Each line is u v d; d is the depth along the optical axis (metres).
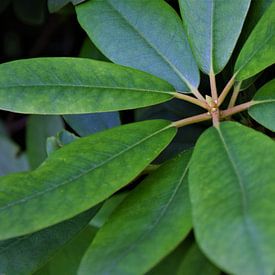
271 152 0.56
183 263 0.58
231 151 0.57
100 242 0.56
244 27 0.68
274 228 0.50
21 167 0.98
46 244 0.64
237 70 0.64
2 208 0.57
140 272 0.53
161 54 0.67
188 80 0.66
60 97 0.64
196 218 0.52
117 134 0.61
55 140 0.73
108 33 0.68
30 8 0.95
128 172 0.59
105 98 0.64
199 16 0.66
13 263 0.63
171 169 0.61
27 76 0.64
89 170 0.59
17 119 1.05
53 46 1.09
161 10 0.68
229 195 0.53
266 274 0.48
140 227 0.56
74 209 0.57
